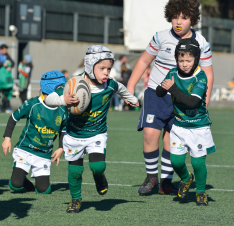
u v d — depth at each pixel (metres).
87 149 11.38
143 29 60.81
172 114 14.22
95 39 68.44
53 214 11.21
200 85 11.67
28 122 13.96
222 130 35.69
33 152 13.98
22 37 60.81
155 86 14.35
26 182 14.24
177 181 16.55
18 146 14.13
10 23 61.44
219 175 17.59
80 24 67.31
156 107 14.24
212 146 12.37
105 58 10.69
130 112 53.00
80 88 10.72
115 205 12.37
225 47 79.88
